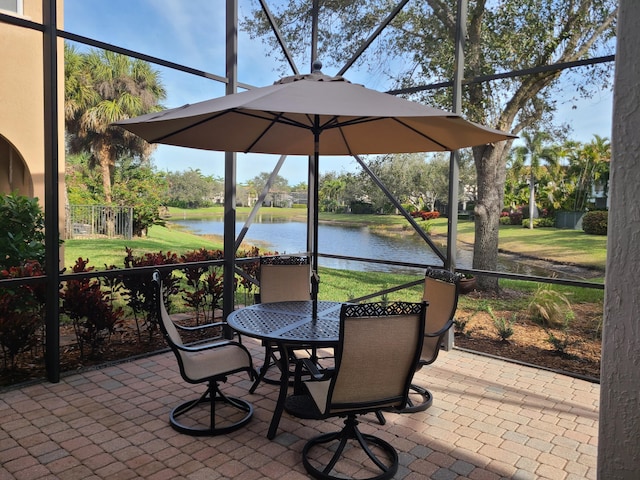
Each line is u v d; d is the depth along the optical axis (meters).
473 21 5.77
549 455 2.95
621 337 1.05
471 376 4.33
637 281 1.02
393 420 3.40
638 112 1.02
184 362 3.10
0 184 5.53
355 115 2.51
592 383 4.19
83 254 4.48
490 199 5.72
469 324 5.68
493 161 5.67
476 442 3.10
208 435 3.09
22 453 2.83
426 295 3.94
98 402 3.59
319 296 7.04
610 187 1.06
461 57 4.88
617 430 1.07
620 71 1.04
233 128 3.98
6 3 4.71
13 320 3.99
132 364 4.45
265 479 2.61
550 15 5.29
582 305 5.07
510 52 5.57
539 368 4.54
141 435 3.08
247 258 5.47
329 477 2.60
